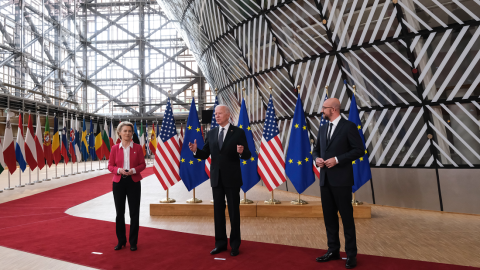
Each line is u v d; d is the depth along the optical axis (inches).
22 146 479.2
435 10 254.4
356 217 250.5
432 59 268.5
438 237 192.2
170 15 745.6
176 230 210.5
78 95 1310.3
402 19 270.5
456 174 272.1
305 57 358.0
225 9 436.1
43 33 1049.5
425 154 287.4
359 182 266.4
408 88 287.4
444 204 277.3
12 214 272.2
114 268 138.6
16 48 957.8
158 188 465.4
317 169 275.9
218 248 159.2
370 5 284.2
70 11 1258.6
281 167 263.3
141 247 170.1
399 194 301.6
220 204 159.5
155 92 1352.1
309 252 159.6
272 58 400.2
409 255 156.9
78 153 681.0
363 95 317.7
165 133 279.3
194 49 723.4
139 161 164.9
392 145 305.4
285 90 402.6
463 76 259.0
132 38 1359.5
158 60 1358.3
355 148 135.9
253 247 169.5
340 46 318.0
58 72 1154.7
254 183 275.9
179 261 146.8
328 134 145.0
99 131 735.1
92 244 176.6
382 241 184.1
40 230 212.1
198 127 276.8
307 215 253.8
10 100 831.7
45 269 139.6
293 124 264.7
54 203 329.7
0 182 525.7
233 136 156.9
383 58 293.6
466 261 147.0
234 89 537.0
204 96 1341.0
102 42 1353.3
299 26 343.9
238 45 454.0
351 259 136.2
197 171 274.2
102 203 329.1
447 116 273.3
